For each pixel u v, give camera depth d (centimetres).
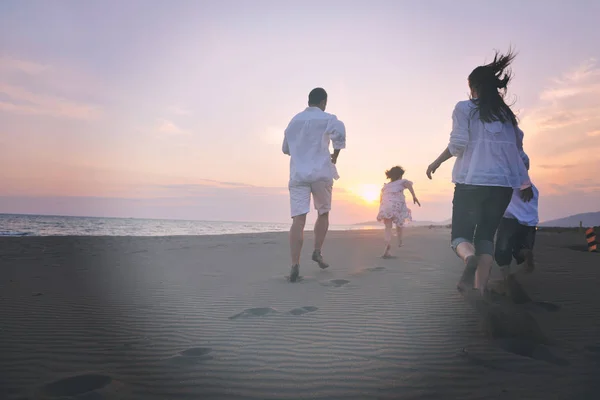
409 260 673
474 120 308
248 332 264
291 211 485
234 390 175
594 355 207
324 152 492
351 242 1145
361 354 218
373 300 355
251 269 587
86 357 218
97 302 362
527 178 306
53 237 1355
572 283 423
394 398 165
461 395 166
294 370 197
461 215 304
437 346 227
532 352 214
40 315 314
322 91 516
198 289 425
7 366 204
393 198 724
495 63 312
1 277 523
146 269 594
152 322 292
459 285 269
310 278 486
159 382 184
